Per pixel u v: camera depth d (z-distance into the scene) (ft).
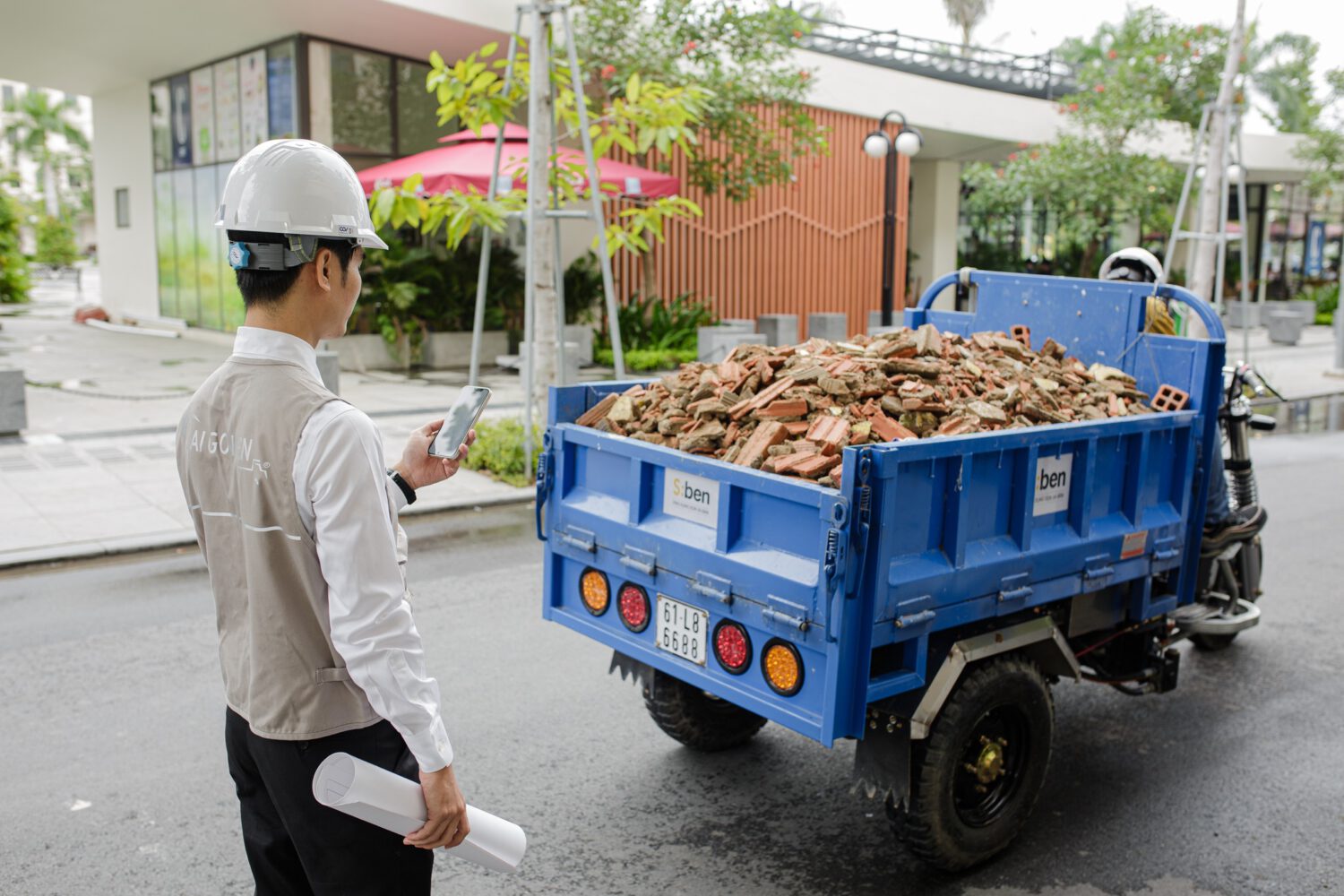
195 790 13.32
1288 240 120.37
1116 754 15.26
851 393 11.69
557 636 19.03
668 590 11.49
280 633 6.66
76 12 50.03
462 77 29.01
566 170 31.81
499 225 28.94
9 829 12.33
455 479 30.71
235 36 53.31
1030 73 84.58
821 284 67.97
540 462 13.03
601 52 47.73
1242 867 12.22
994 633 11.40
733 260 62.59
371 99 54.85
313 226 6.63
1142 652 14.90
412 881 7.25
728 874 11.84
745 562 10.53
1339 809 13.65
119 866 11.64
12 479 28.45
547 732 15.26
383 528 6.47
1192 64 67.00
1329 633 20.40
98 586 21.08
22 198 152.76
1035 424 12.32
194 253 64.95
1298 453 39.65
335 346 51.44
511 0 49.65
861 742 11.16
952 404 11.86
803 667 10.13
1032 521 11.65
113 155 73.92
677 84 49.96
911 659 10.62
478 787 13.66
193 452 6.97
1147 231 105.60
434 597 21.07
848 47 75.05
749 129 53.93
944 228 88.17
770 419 11.45
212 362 52.95
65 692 16.15
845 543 9.54
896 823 11.35
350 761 6.35
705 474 11.02
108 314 77.36
